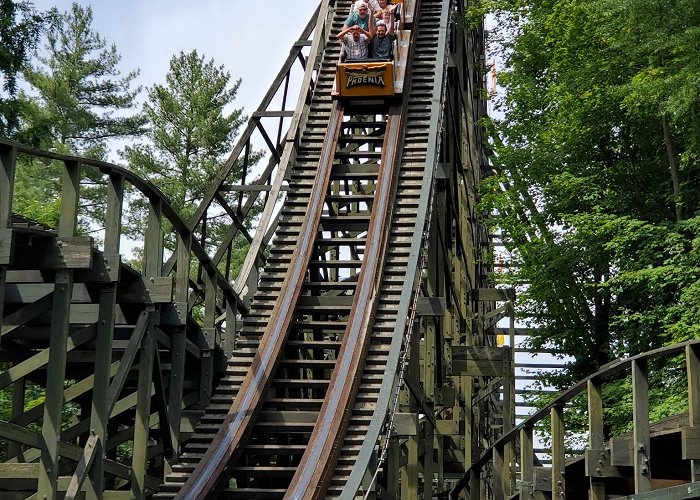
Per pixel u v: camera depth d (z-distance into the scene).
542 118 28.38
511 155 27.84
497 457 17.78
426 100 22.39
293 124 22.02
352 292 24.19
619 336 25.62
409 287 17.80
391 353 16.61
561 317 27.19
